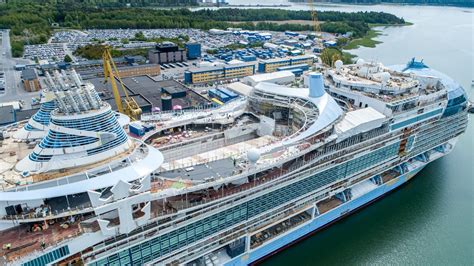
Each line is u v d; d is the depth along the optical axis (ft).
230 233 179.73
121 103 393.91
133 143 173.58
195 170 172.65
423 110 260.83
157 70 595.06
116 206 132.57
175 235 157.89
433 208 264.72
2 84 515.50
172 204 157.89
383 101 240.94
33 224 140.26
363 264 213.05
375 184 258.16
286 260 215.10
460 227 244.63
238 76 615.98
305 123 212.64
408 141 263.49
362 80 270.67
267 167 176.86
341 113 222.89
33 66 612.70
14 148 177.78
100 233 136.87
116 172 148.87
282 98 243.40
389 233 239.09
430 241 231.50
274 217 199.41
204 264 176.96
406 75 286.46
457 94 293.64
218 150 200.64
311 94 230.89
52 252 128.98
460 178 304.09
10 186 139.64
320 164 205.05
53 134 151.23
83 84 167.32
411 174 288.92
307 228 222.07
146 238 148.15
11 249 127.65
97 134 154.20
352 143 220.64
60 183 143.54
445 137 302.86
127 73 556.51
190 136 222.69
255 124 245.24
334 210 232.32
